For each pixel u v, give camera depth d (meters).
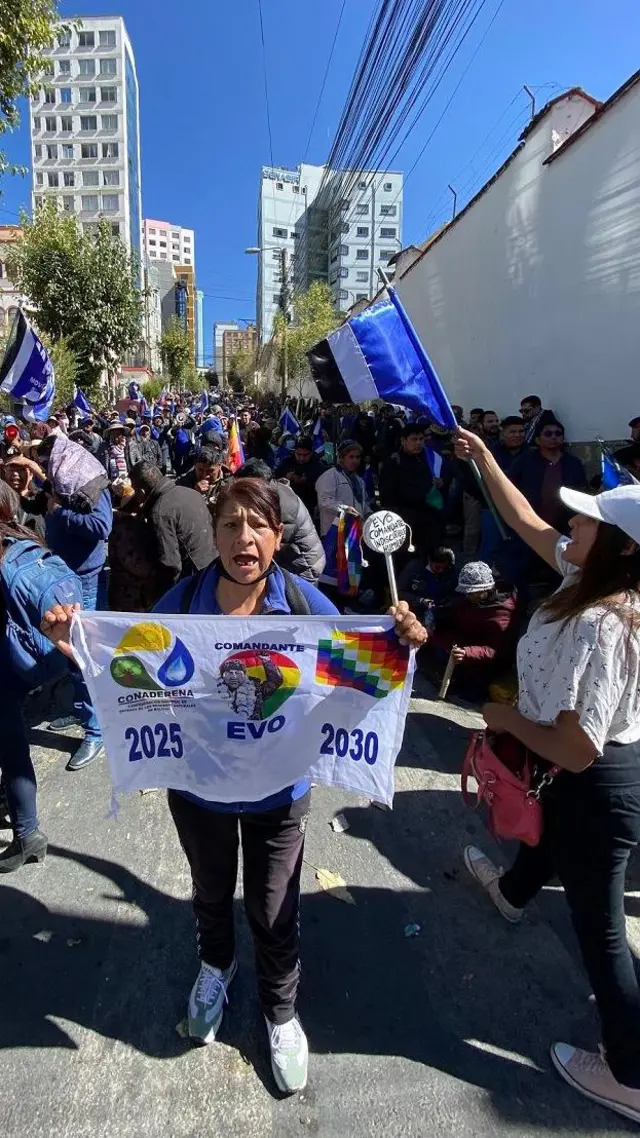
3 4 7.65
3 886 2.71
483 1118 1.88
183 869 2.83
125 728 1.95
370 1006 2.23
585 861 1.75
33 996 2.23
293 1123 1.86
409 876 2.84
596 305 6.66
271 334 38.62
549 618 1.75
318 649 1.87
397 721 1.93
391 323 3.43
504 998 2.27
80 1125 1.84
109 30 76.44
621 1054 1.84
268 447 9.91
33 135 78.12
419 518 5.98
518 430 7.15
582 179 6.79
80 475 3.75
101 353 24.14
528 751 1.94
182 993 2.26
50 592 2.41
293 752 1.95
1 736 2.68
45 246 22.47
